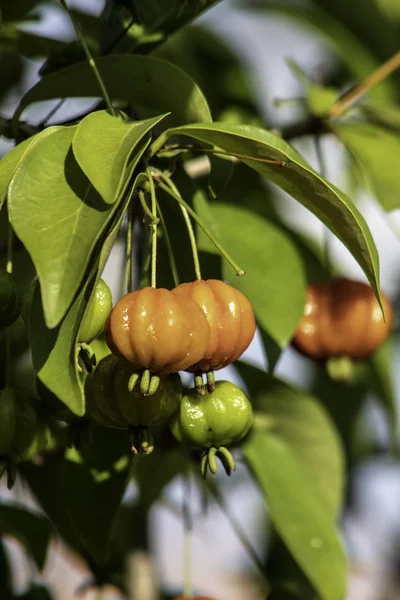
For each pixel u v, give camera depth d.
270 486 0.60
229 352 0.48
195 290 0.48
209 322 0.48
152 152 0.49
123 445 0.55
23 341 0.62
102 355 0.51
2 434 0.49
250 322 0.48
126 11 0.56
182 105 0.52
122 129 0.48
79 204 0.46
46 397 0.50
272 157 0.48
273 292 0.57
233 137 0.48
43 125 0.55
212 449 0.49
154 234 0.48
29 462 0.60
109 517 0.55
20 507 0.61
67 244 0.45
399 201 0.62
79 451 0.55
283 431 0.62
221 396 0.49
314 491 0.60
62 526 0.61
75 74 0.52
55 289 0.45
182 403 0.49
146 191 0.49
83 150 0.46
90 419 0.51
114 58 0.51
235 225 0.58
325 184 0.47
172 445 0.61
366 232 0.48
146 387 0.47
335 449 0.62
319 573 0.60
